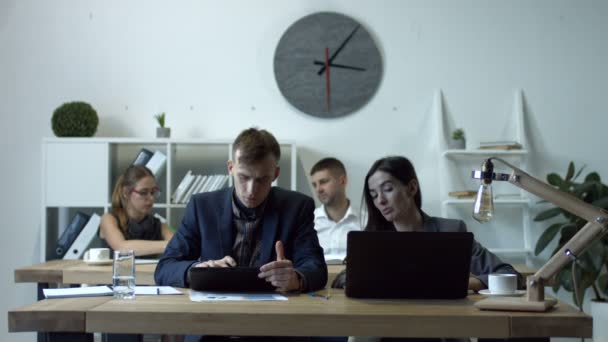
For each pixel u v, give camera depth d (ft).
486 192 6.20
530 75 14.35
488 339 6.43
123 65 14.23
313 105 14.15
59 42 14.23
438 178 14.17
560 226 13.05
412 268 6.39
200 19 14.26
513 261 14.19
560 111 14.37
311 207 7.79
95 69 14.21
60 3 14.26
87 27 14.25
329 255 11.50
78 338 5.70
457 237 6.39
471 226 14.17
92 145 13.11
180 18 14.26
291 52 14.17
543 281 5.85
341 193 13.05
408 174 8.25
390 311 5.67
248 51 14.25
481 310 5.79
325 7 14.26
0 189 14.10
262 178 7.15
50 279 9.58
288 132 14.21
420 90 14.26
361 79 14.20
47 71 14.21
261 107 14.21
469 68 14.32
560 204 5.97
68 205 13.08
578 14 14.40
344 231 12.98
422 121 14.25
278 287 6.61
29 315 5.56
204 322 5.52
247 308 5.74
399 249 6.39
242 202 7.37
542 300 5.84
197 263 7.12
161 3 14.26
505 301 5.81
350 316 5.51
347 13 14.29
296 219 7.61
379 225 8.41
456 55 14.30
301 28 14.19
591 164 14.35
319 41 14.20
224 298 6.31
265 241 7.47
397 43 14.28
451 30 14.32
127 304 5.93
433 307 5.93
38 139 14.15
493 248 14.17
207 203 7.70
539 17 14.39
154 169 13.19
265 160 7.10
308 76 14.16
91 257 10.22
